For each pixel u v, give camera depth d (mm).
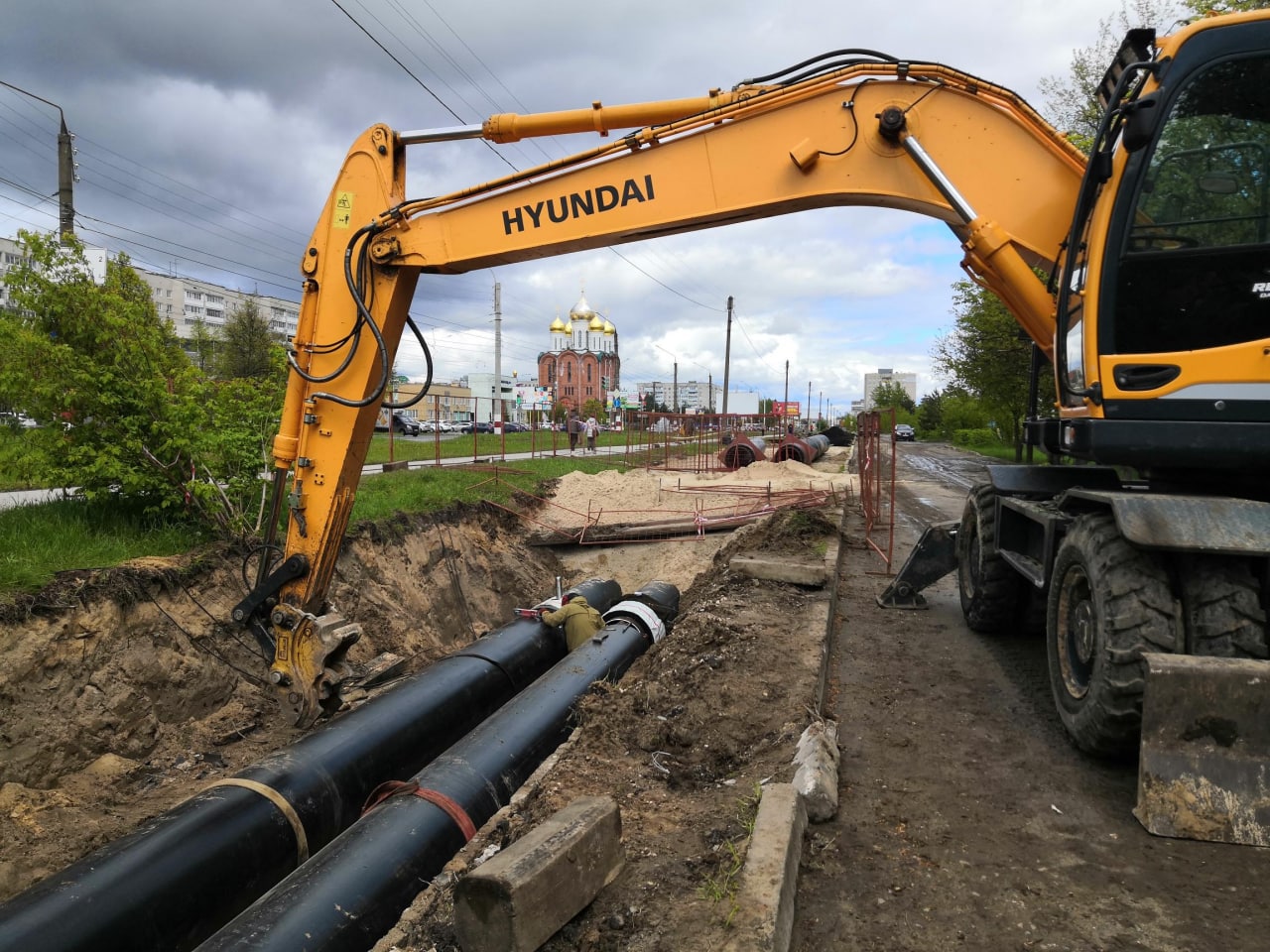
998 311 26203
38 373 7887
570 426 31453
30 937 3482
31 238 8016
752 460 24453
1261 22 4043
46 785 5738
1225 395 4008
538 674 8008
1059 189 5086
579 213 5828
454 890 2625
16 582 6359
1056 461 7672
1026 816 3768
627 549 15445
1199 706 3504
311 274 6141
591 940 2713
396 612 10141
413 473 16578
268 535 6129
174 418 8336
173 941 3941
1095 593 3941
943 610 8094
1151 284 4184
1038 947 2820
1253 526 3541
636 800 3900
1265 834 3414
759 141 5555
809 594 8023
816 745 4188
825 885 3250
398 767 5758
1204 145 4129
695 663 5816
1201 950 2775
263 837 4539
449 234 5996
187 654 7281
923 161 5160
